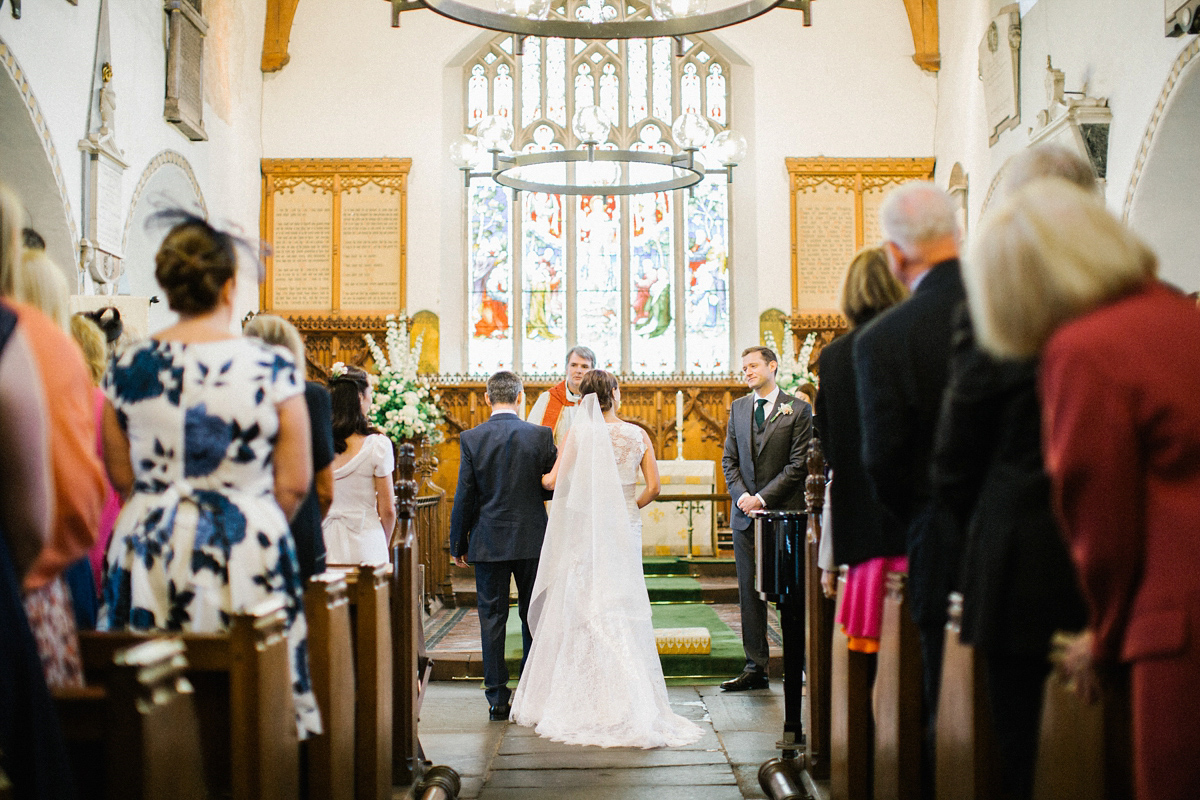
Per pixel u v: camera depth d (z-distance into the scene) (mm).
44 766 1592
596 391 5191
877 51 13328
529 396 13062
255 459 2477
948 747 2293
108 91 8711
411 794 3760
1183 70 7691
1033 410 2008
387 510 4590
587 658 4887
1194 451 1623
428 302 12984
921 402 2504
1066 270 1754
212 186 11539
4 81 7281
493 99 13695
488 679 5246
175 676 1872
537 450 5234
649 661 4953
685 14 5453
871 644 3080
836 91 13320
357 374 4535
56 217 8148
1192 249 8586
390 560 4258
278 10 13148
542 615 5141
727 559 10008
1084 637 1753
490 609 5262
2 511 1736
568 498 5074
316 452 3145
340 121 13133
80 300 7312
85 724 1774
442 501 8984
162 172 10273
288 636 2463
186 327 2539
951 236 2643
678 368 13469
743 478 5812
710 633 7035
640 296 13555
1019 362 2012
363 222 13023
